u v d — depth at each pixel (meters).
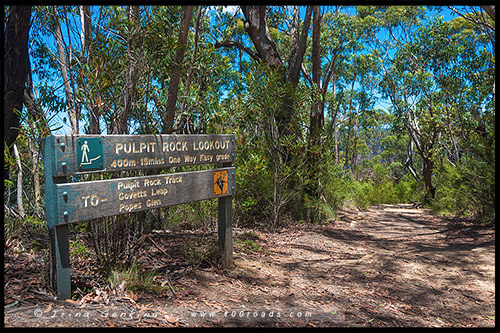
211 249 4.86
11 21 5.28
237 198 8.41
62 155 2.90
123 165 3.37
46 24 4.70
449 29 19.09
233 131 7.38
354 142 37.81
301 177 9.30
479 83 16.00
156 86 5.04
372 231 10.66
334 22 19.31
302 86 9.37
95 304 3.12
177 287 3.80
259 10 11.37
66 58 4.17
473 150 10.56
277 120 9.80
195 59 5.40
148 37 4.33
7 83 5.23
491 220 9.73
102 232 3.97
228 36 16.78
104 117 4.10
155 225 6.25
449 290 4.84
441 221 12.90
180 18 5.20
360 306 4.09
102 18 4.35
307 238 8.23
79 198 3.04
